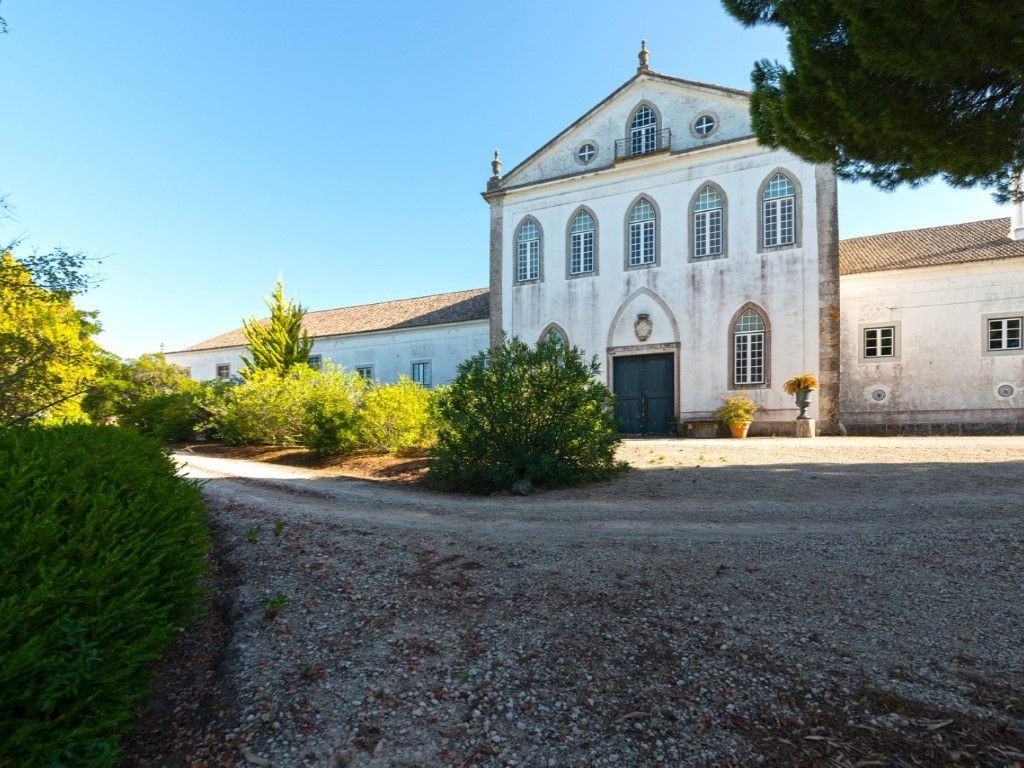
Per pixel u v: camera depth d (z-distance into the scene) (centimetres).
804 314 1756
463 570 448
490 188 2317
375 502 806
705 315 1895
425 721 273
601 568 448
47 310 727
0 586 213
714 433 1806
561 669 311
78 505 264
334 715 278
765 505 692
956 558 455
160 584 292
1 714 201
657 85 2027
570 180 2141
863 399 1972
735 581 421
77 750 221
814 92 618
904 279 1944
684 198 1952
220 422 1861
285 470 1289
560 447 901
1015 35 486
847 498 709
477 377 949
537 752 252
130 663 242
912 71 530
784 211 1803
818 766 241
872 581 418
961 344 1864
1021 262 1803
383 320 3070
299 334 2841
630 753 250
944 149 583
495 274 2280
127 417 1966
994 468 856
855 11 523
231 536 558
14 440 318
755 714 274
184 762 254
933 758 244
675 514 660
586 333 2092
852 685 295
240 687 301
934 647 329
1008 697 283
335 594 405
